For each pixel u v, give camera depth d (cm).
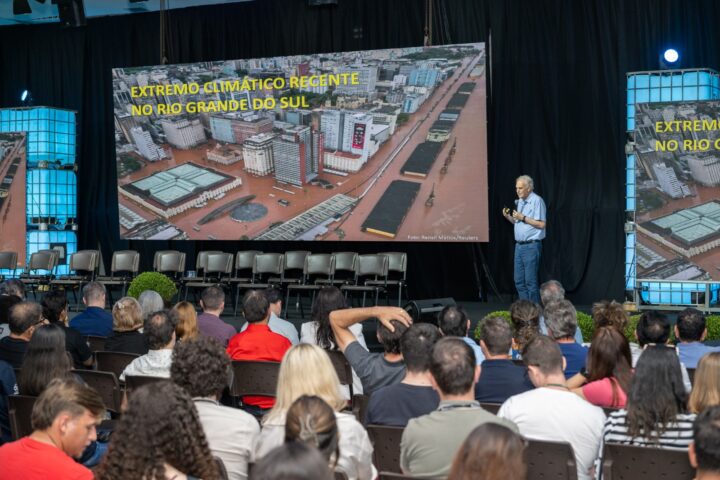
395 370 336
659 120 856
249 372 421
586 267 1012
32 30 1246
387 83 987
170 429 180
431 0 1039
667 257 859
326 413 189
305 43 1120
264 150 1034
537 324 442
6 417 366
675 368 266
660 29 967
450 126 970
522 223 880
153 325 390
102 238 1221
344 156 1007
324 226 1017
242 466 262
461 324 420
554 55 1019
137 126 1075
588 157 1009
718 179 838
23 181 1127
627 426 272
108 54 1214
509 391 331
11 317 434
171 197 1070
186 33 1169
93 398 235
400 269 953
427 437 234
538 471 261
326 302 462
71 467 224
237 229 1048
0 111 1172
